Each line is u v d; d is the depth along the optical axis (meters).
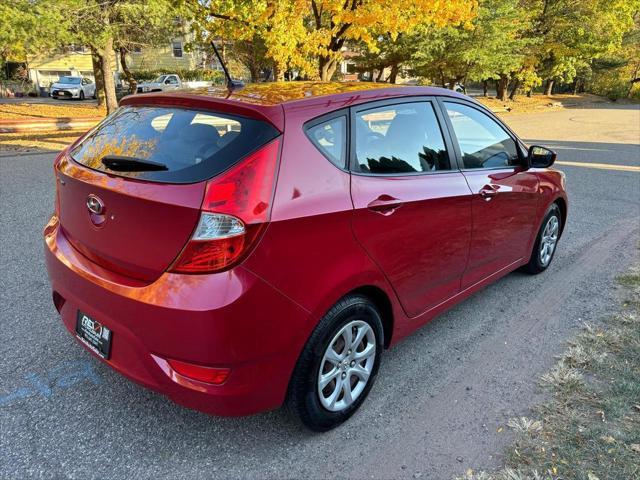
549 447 2.46
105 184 2.29
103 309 2.28
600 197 7.96
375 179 2.61
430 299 3.14
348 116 2.58
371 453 2.44
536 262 4.61
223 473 2.30
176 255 2.06
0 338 3.33
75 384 2.89
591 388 2.95
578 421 2.65
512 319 3.86
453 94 3.41
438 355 3.35
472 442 2.52
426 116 3.11
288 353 2.22
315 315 2.27
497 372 3.14
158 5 13.20
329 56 13.98
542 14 31.81
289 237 2.14
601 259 5.15
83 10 13.70
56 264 2.59
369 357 2.70
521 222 4.01
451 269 3.23
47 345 3.27
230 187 2.04
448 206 3.03
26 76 31.61
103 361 2.37
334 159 2.44
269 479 2.28
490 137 3.67
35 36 11.82
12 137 12.99
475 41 23.95
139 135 2.53
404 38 23.91
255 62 24.67
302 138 2.30
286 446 2.48
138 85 28.80
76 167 2.56
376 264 2.56
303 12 12.97
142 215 2.14
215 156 2.17
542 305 4.09
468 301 4.18
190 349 2.04
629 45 43.91
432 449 2.47
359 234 2.44
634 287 4.42
